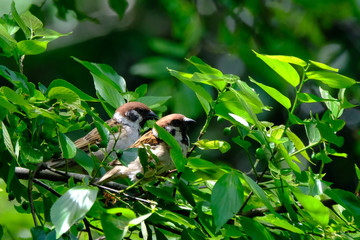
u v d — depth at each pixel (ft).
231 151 53.16
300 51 56.54
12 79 20.71
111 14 60.64
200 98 21.54
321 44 59.52
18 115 21.11
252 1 57.06
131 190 25.52
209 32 57.47
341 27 59.98
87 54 57.00
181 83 47.80
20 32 39.14
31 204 20.08
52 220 16.39
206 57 55.72
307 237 21.38
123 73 57.67
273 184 21.67
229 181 17.78
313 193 20.30
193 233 20.48
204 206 22.03
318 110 55.01
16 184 22.18
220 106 20.93
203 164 19.67
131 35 59.36
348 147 56.24
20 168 23.57
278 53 55.67
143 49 59.00
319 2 57.47
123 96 26.35
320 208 19.31
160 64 48.70
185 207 21.20
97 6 60.80
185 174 21.53
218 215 17.25
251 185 17.89
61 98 20.49
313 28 58.90
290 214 20.10
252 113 18.89
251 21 57.41
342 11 58.65
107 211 17.81
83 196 16.79
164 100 27.27
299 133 55.06
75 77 55.36
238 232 19.79
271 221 20.30
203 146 21.15
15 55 21.80
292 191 19.60
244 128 21.13
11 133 20.20
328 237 20.71
